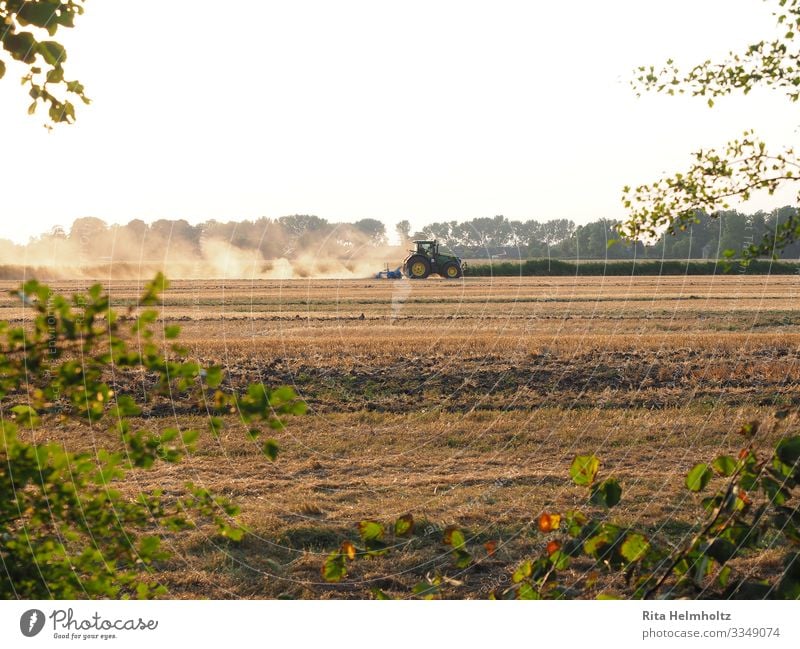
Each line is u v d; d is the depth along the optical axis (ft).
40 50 36.14
